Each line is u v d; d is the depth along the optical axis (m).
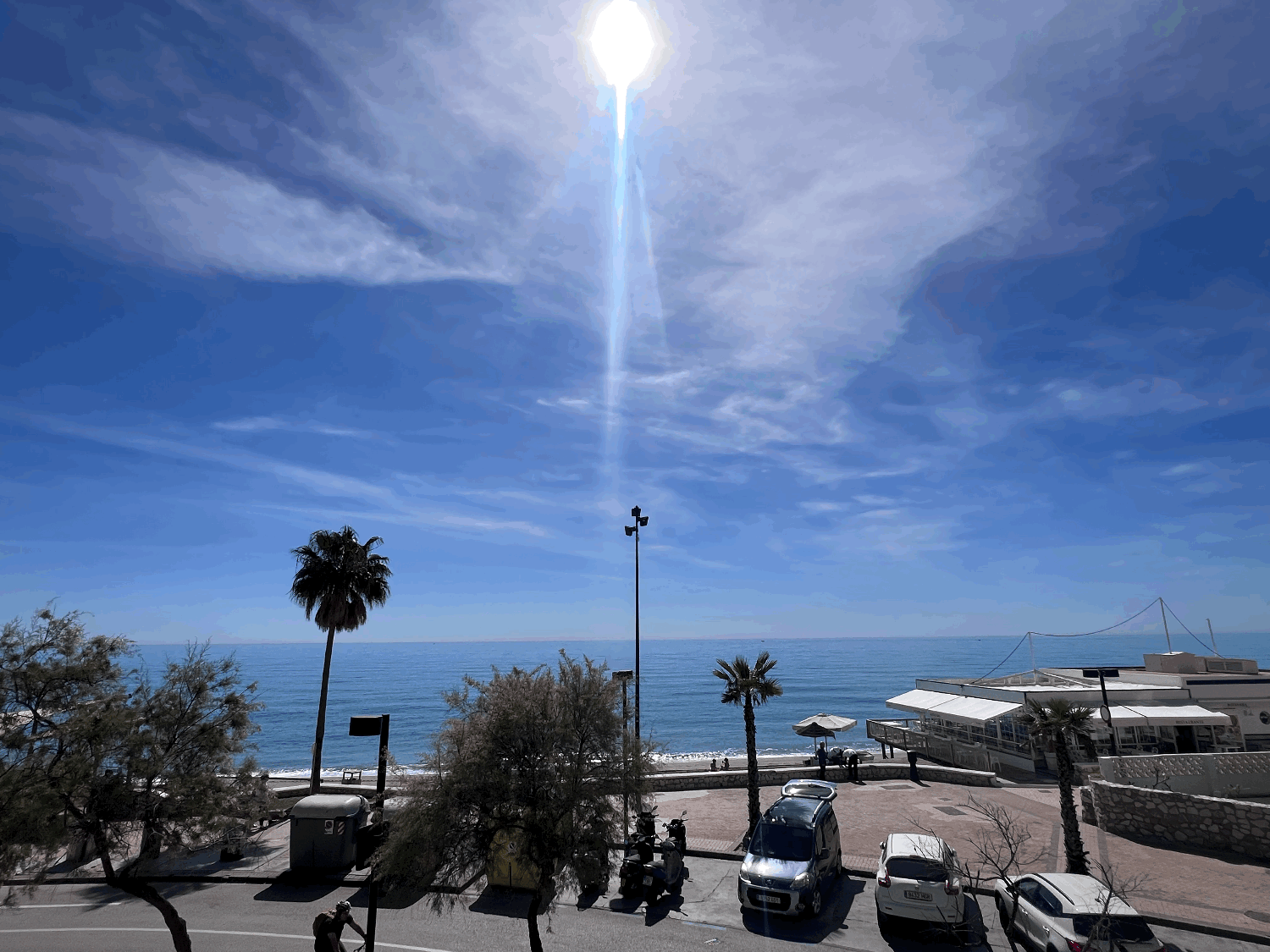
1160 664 37.84
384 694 123.69
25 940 14.06
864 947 12.84
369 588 30.66
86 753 11.14
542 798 11.01
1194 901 14.24
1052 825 20.70
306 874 17.56
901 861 13.63
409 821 10.84
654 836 17.03
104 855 11.36
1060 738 15.87
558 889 11.14
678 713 101.94
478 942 13.53
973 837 19.45
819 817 15.97
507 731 11.22
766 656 20.14
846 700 115.75
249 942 13.74
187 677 13.27
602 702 11.76
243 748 13.77
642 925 14.18
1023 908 12.33
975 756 29.61
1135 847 18.16
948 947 12.76
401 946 13.38
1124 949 10.51
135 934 14.31
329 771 43.56
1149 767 22.19
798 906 13.98
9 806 9.96
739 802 24.92
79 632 12.27
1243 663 34.47
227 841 17.42
